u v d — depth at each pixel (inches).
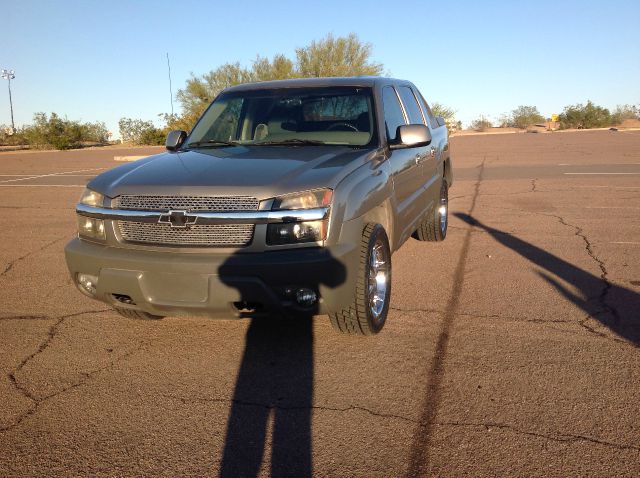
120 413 138.7
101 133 2315.5
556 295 214.2
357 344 174.4
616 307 199.9
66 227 376.2
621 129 1847.9
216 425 132.8
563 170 639.1
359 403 140.6
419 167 244.1
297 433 128.6
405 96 262.5
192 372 159.5
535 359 160.9
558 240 302.0
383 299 182.7
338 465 117.0
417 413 135.1
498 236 316.8
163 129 1893.5
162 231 157.6
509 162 770.8
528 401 138.6
